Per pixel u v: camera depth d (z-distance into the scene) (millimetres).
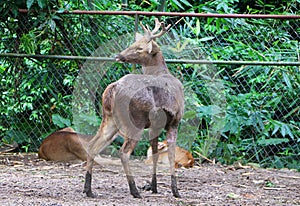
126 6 11914
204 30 12117
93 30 10859
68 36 10906
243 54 11500
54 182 8469
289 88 11062
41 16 10594
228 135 11344
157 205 6898
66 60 10953
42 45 11008
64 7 10750
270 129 11344
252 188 8664
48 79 11008
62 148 10398
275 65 10477
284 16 10203
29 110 11242
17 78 11039
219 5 12633
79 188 8031
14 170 9555
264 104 11188
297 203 7547
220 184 8891
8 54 10648
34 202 6781
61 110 11070
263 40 11820
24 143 11289
